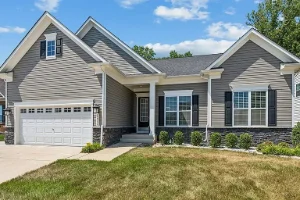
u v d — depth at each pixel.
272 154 10.62
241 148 12.73
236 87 14.14
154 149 11.95
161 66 17.97
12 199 6.02
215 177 7.41
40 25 14.62
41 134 14.65
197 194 6.30
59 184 7.02
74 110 14.07
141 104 18.17
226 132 14.01
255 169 8.11
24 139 14.96
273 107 13.53
